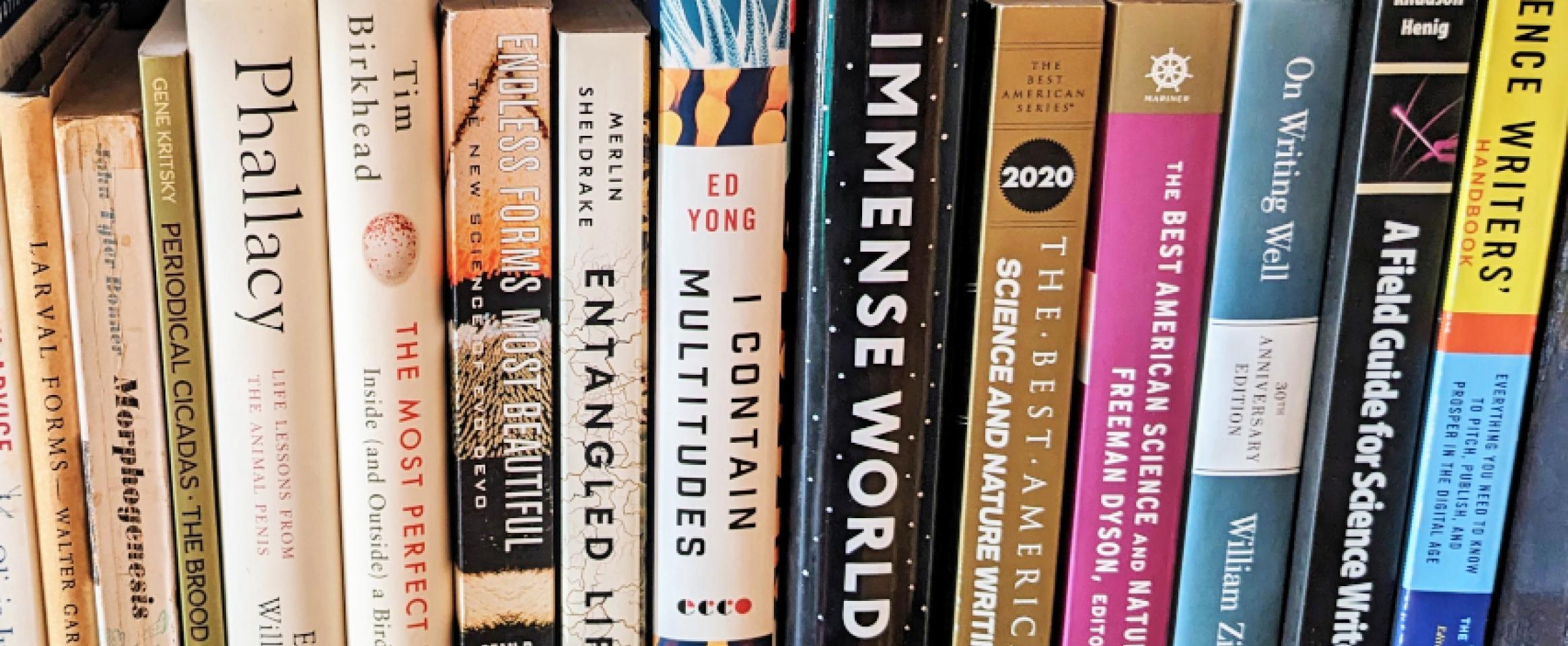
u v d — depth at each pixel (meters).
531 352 0.45
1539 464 0.45
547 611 0.47
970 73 0.44
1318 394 0.46
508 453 0.46
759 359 0.45
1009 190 0.44
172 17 0.46
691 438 0.46
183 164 0.42
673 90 0.42
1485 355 0.45
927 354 0.45
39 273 0.42
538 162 0.43
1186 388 0.46
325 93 0.42
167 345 0.43
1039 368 0.46
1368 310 0.44
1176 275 0.45
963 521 0.47
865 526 0.46
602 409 0.45
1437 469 0.46
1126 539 0.47
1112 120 0.43
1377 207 0.43
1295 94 0.43
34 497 0.45
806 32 0.43
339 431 0.45
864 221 0.43
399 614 0.47
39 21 0.46
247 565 0.45
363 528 0.46
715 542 0.47
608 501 0.46
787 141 0.44
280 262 0.43
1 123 0.41
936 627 0.49
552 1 0.45
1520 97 0.42
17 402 0.44
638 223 0.44
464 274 0.44
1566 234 0.43
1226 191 0.44
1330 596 0.47
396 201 0.43
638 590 0.48
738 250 0.44
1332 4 0.42
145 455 0.44
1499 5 0.42
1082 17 0.42
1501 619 0.47
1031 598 0.48
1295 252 0.44
